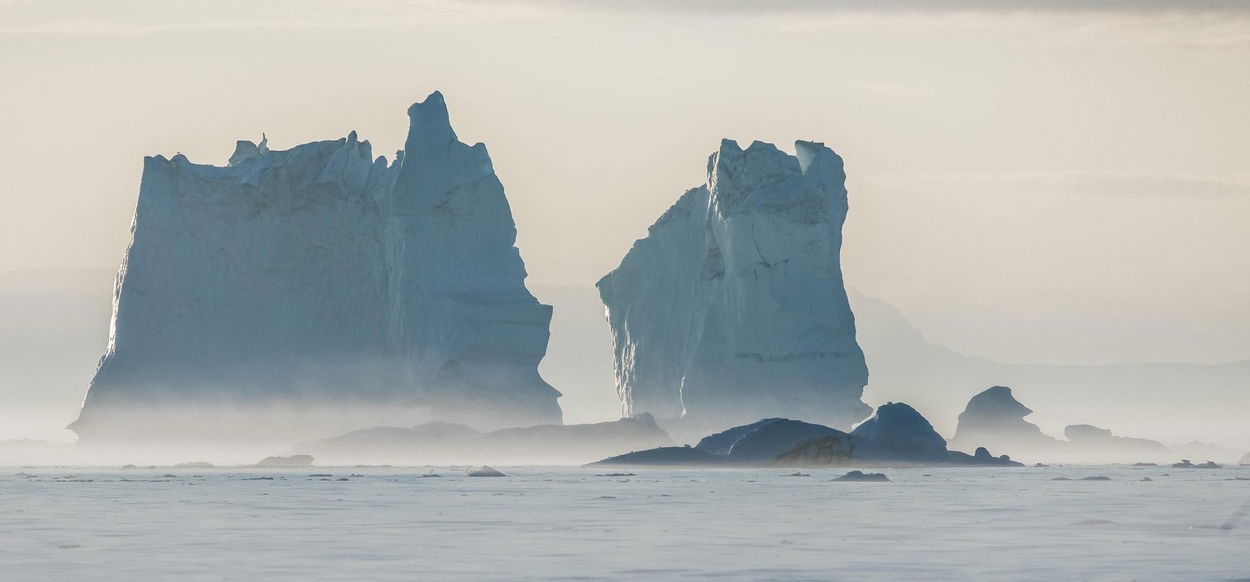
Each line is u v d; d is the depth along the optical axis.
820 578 165.12
